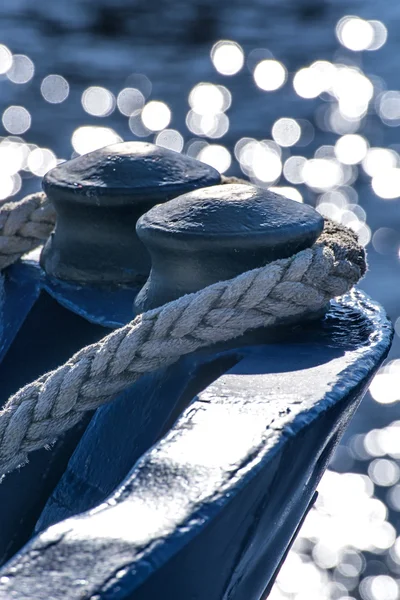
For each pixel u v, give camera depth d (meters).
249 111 21.06
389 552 6.79
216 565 2.57
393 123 19.86
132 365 2.79
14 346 3.07
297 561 6.64
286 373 2.71
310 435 2.63
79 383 2.79
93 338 3.02
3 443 2.78
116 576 2.45
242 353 2.78
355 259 2.91
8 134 19.00
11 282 3.16
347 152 18.50
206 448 2.58
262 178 17.84
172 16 27.17
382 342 2.80
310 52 25.83
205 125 20.41
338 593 6.30
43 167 17.58
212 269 2.84
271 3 28.69
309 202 16.78
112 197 3.00
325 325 2.86
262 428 2.60
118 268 3.05
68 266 3.07
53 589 2.44
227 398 2.66
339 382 2.69
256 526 2.62
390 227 14.62
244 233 2.81
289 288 2.80
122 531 2.49
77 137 19.23
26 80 22.45
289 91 22.59
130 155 3.04
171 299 2.86
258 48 25.83
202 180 3.03
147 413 2.81
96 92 21.92
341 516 7.19
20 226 3.21
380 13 28.48
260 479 2.57
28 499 2.92
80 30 26.05
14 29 25.86
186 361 2.81
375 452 7.98
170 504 2.52
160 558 2.47
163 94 22.16
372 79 23.59
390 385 8.97
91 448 2.84
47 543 2.48
